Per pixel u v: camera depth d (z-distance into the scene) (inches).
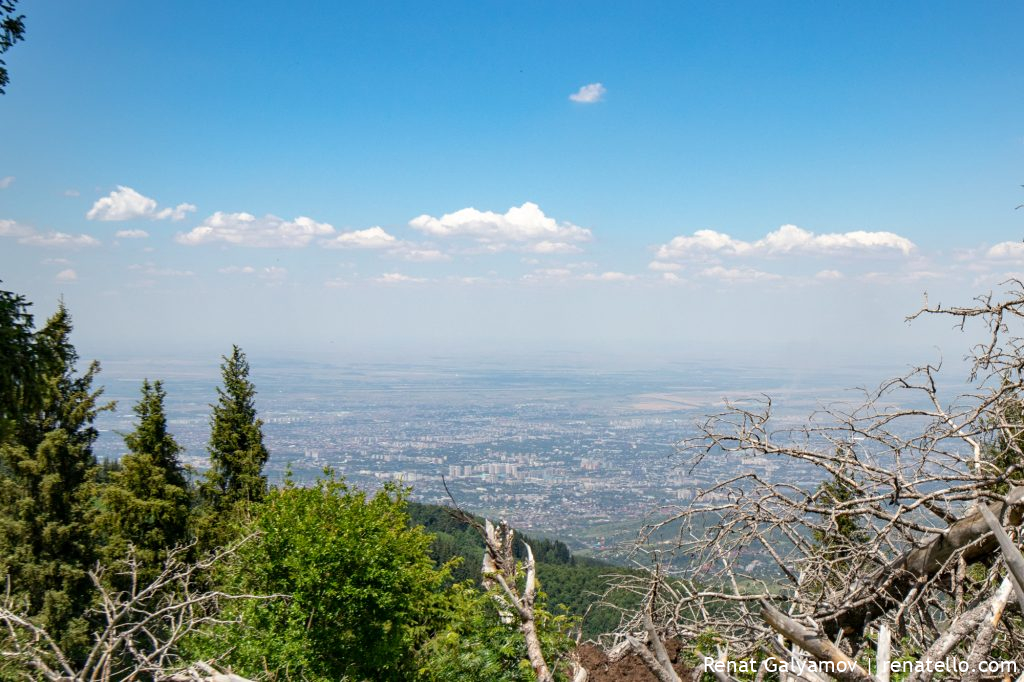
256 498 932.0
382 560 415.2
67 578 671.8
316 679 388.8
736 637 161.5
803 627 115.2
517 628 295.9
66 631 651.5
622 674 191.9
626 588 180.4
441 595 418.3
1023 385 141.3
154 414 840.3
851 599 149.9
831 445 162.6
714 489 157.4
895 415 153.9
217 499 954.1
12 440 676.7
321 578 406.9
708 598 161.9
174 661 324.2
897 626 143.3
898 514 140.3
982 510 112.0
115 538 732.0
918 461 150.6
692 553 154.9
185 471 869.8
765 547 163.3
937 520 162.9
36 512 684.1
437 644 346.6
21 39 447.8
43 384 462.6
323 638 399.2
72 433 722.2
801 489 152.7
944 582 149.4
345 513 433.1
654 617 176.2
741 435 157.0
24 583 665.6
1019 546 132.2
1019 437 160.7
